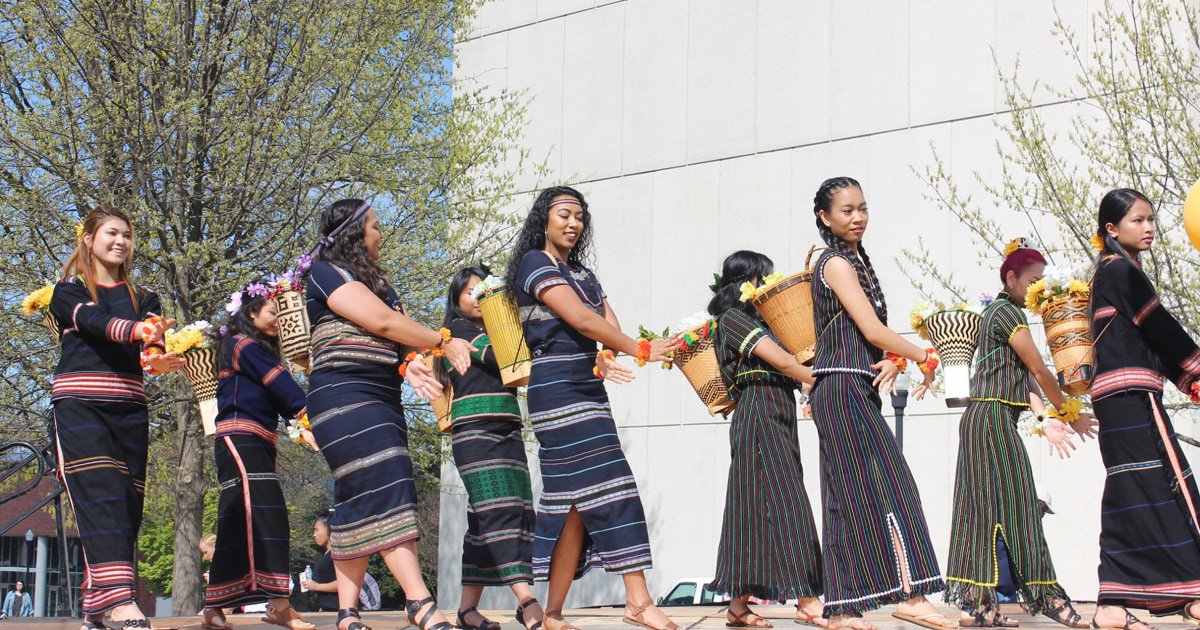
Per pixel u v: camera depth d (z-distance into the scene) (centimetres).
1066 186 1252
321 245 489
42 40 1233
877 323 482
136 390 528
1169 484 480
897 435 1384
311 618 655
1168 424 487
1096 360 503
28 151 1188
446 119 1474
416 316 1330
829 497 501
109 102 1220
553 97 1981
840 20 1706
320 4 1304
